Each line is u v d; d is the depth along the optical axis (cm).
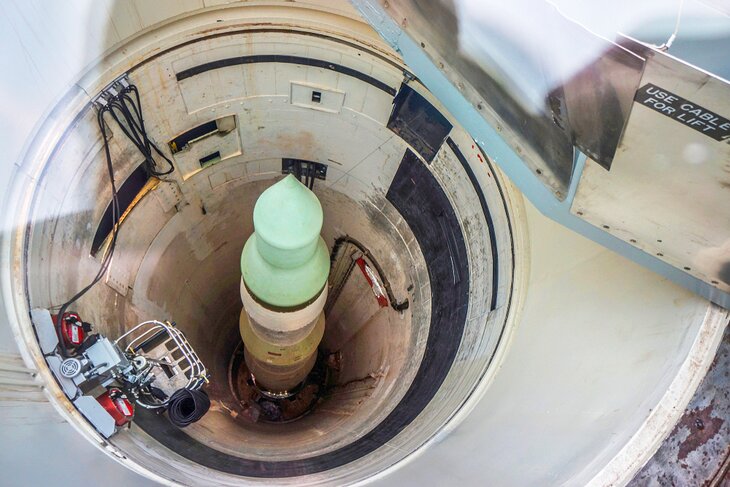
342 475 525
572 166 383
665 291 416
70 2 486
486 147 449
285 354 812
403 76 616
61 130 543
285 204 520
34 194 526
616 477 359
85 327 568
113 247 664
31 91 501
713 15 309
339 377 998
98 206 630
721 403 365
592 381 420
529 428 433
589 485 359
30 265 521
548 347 477
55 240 564
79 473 424
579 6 320
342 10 593
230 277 985
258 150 774
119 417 519
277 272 607
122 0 522
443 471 448
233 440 709
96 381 536
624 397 391
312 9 596
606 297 450
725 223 339
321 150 773
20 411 440
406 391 702
